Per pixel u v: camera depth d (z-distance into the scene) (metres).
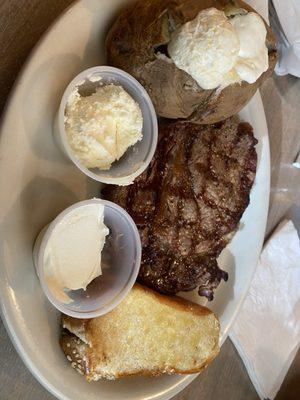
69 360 0.29
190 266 0.33
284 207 0.45
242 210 0.34
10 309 0.26
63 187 0.29
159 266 0.31
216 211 0.33
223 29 0.26
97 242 0.28
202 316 0.33
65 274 0.27
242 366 0.42
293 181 0.45
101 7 0.29
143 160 0.29
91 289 0.28
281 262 0.44
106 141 0.27
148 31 0.27
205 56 0.26
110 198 0.30
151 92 0.29
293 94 0.44
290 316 0.44
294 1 0.40
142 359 0.31
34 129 0.28
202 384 0.39
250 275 0.38
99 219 0.27
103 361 0.29
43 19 0.30
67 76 0.29
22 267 0.27
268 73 0.31
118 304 0.29
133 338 0.30
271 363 0.43
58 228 0.26
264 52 0.29
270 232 0.45
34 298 0.28
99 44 0.30
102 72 0.27
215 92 0.28
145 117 0.29
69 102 0.27
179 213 0.31
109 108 0.27
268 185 0.38
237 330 0.41
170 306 0.32
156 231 0.31
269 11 0.40
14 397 0.30
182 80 0.28
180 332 0.32
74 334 0.29
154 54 0.27
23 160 0.27
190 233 0.32
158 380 0.32
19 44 0.29
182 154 0.32
